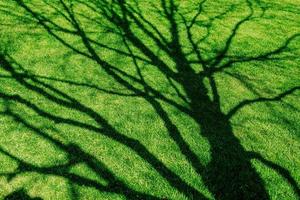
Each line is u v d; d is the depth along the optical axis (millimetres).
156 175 4715
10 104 5504
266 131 5719
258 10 10383
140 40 8023
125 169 4734
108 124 5426
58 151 4844
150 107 5906
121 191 4438
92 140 5098
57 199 4227
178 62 7359
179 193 4516
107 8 9258
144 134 5344
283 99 6543
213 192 4590
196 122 5727
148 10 9555
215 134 5531
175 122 5660
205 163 4988
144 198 4398
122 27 8477
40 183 4383
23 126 5145
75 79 6320
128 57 7262
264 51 8188
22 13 8281
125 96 6086
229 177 4824
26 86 5945
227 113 6027
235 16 9852
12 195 4195
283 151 5367
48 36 7539
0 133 4977
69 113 5516
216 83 6812
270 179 4871
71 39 7594
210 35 8656
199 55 7715
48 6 8828
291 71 7484
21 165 4566
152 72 6887
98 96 5988
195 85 6672
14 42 7105
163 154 5043
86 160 4777
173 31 8633
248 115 6035
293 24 9734
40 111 5465
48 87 6008
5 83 5930
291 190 4758
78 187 4402
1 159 4602
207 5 10359
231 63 7543
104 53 7277
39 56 6809
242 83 6898
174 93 6359
